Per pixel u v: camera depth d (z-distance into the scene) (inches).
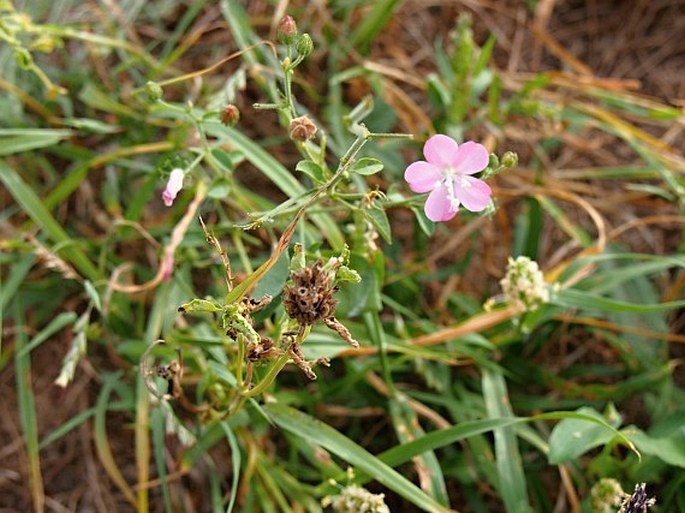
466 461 11.1
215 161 9.7
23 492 11.6
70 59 12.8
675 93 14.3
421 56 14.4
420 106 13.9
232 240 12.1
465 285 12.8
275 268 8.6
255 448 10.6
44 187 12.7
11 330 11.8
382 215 8.8
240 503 11.2
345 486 10.2
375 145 12.2
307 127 8.4
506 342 11.2
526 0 14.8
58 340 12.1
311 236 10.3
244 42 12.2
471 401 11.3
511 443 10.2
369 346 10.7
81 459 11.7
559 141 13.3
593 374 12.0
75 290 12.1
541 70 14.6
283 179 10.6
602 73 14.5
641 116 13.8
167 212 12.8
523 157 13.6
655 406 11.4
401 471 11.4
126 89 12.9
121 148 12.5
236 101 13.2
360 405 11.5
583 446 9.5
